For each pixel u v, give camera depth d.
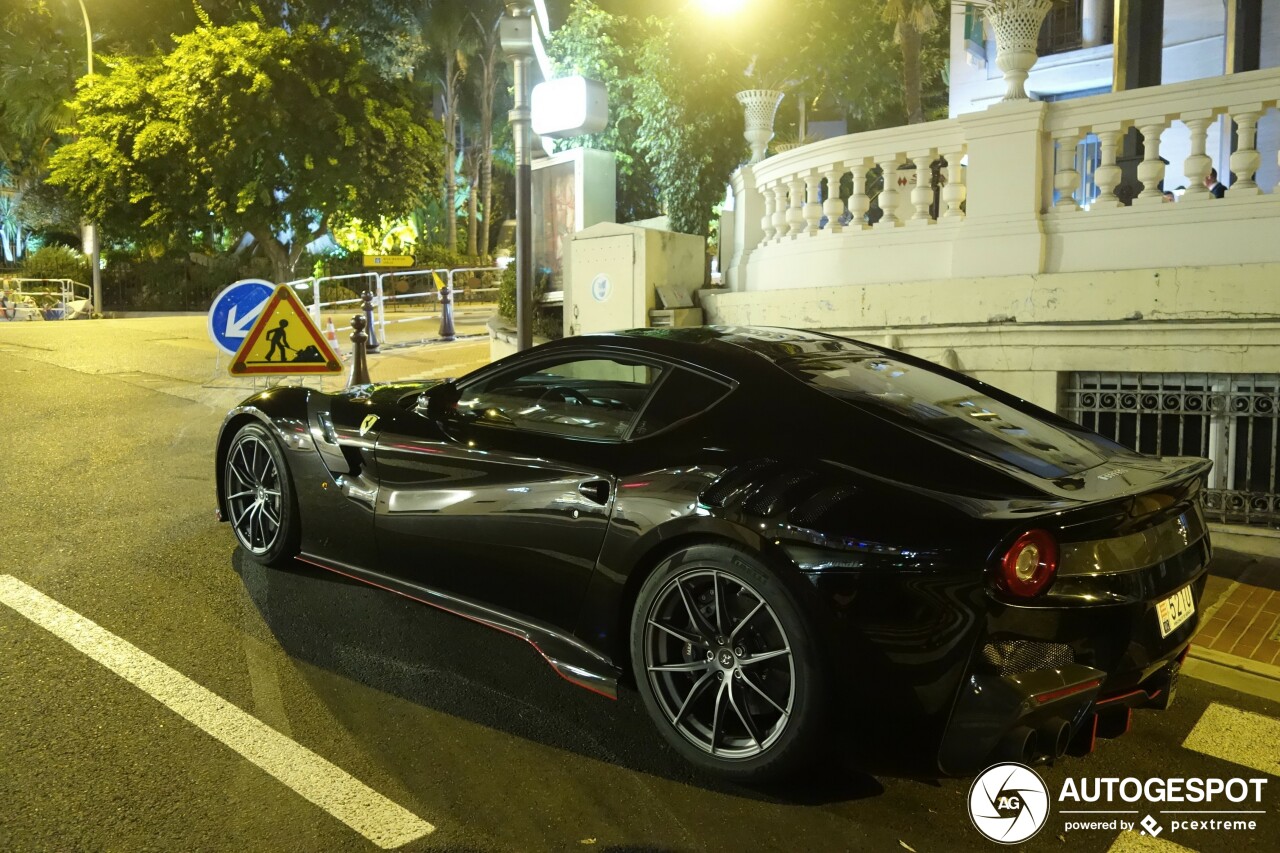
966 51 16.58
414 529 4.03
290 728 3.28
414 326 17.55
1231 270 5.98
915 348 7.27
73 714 3.28
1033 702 2.69
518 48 6.57
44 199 31.36
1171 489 3.08
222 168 20.12
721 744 3.10
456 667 3.83
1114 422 6.70
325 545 4.45
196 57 19.72
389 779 3.02
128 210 21.23
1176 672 3.19
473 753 3.21
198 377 10.54
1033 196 6.80
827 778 3.17
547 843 2.74
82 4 22.70
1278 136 11.20
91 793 2.83
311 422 4.50
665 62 12.73
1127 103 6.51
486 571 3.80
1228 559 5.64
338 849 2.64
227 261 29.50
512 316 11.46
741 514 3.02
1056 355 6.64
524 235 6.70
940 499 2.88
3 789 2.82
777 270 8.67
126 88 20.92
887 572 2.80
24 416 8.11
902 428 3.20
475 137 39.19
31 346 12.46
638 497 3.31
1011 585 2.70
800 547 2.91
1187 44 13.66
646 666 3.25
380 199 21.64
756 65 13.30
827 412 3.27
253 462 4.79
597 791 3.02
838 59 13.98
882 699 2.84
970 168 7.06
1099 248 6.64
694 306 8.98
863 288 7.46
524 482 3.67
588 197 10.76
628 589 3.37
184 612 4.18
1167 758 3.43
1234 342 6.01
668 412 3.51
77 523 5.34
